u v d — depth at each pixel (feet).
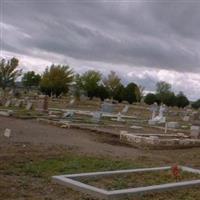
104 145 50.16
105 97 245.24
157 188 25.96
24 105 114.52
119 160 37.68
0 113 83.10
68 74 235.61
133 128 80.23
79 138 54.54
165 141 54.54
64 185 25.89
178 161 43.11
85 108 148.36
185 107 273.75
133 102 257.55
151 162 39.63
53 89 231.50
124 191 24.35
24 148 39.37
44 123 72.28
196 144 59.41
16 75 246.47
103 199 23.44
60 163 33.01
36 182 26.43
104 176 28.91
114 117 103.14
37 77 290.76
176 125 92.73
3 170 28.99
